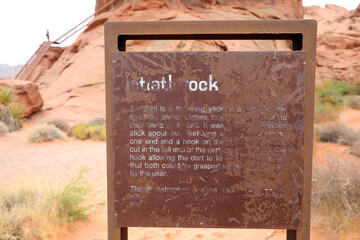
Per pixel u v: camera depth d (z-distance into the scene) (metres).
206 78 1.66
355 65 23.06
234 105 1.66
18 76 25.41
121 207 1.71
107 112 1.70
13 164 6.25
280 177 1.66
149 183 1.70
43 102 17.88
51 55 27.66
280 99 1.64
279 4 21.91
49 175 5.32
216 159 1.67
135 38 1.85
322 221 2.92
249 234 2.95
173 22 1.68
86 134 10.28
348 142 7.01
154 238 2.94
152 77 1.67
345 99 14.79
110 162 1.71
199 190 1.68
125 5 21.72
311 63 1.64
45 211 3.10
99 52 21.09
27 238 2.71
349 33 26.58
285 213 1.67
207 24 1.67
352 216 2.99
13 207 3.21
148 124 1.68
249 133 1.66
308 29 1.63
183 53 1.66
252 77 1.64
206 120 1.67
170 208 1.70
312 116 1.64
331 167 3.82
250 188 1.67
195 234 3.00
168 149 1.69
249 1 21.19
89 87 19.11
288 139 1.65
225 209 1.68
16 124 12.71
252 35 1.81
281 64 1.63
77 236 2.97
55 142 9.38
